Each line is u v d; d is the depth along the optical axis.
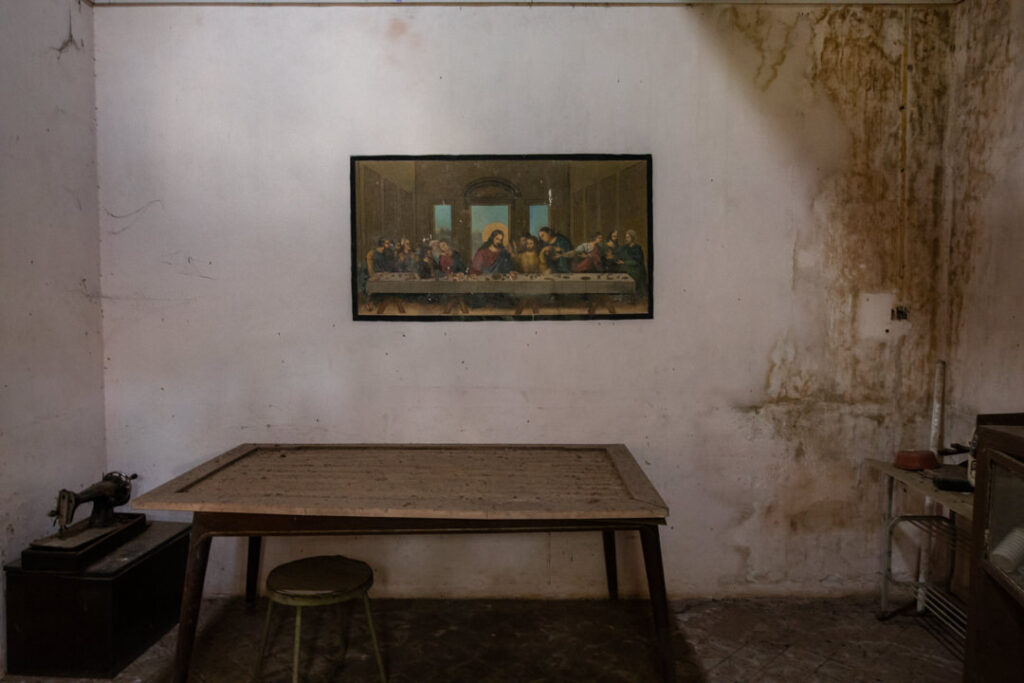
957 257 2.84
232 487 2.27
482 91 2.90
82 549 2.39
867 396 2.95
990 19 2.65
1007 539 1.60
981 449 1.73
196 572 2.15
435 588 3.01
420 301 2.93
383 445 2.89
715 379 2.96
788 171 2.91
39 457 2.56
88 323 2.85
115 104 2.90
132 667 2.44
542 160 2.90
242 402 2.97
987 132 2.66
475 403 2.97
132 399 2.97
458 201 2.91
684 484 2.99
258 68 2.89
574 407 2.97
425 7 2.89
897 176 2.90
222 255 2.93
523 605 2.95
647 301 2.92
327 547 3.01
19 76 2.46
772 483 2.98
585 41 2.89
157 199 2.92
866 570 3.00
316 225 2.93
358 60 2.89
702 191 2.92
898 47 2.88
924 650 2.57
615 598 2.97
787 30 2.89
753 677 2.39
